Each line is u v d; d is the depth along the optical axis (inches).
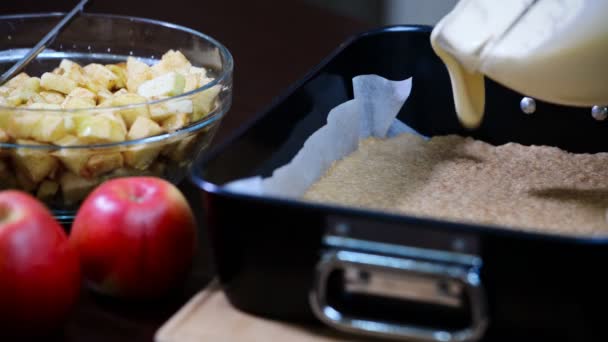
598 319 34.0
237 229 35.4
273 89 51.0
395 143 45.6
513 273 33.8
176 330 36.0
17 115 39.5
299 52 54.5
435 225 33.7
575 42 36.3
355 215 34.1
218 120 42.7
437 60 45.5
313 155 42.3
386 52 45.8
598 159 44.4
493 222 40.2
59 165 40.0
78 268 36.3
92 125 39.5
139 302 38.0
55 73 44.5
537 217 40.5
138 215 36.9
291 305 35.9
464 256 33.8
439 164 44.2
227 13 58.4
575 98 37.5
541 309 34.1
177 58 45.3
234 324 36.3
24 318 35.4
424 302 34.7
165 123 40.9
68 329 36.9
